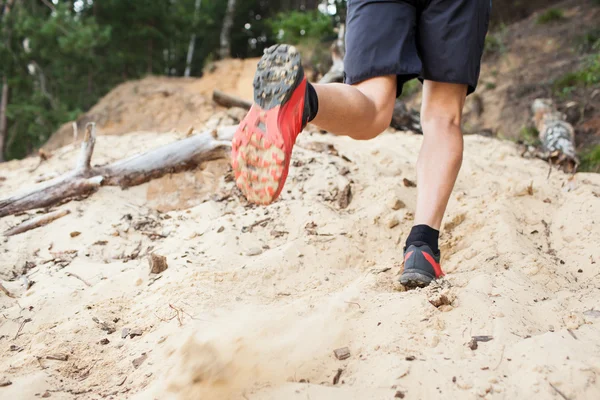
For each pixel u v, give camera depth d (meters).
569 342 1.52
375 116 1.90
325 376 1.54
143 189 3.44
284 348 1.62
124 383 1.63
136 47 13.78
